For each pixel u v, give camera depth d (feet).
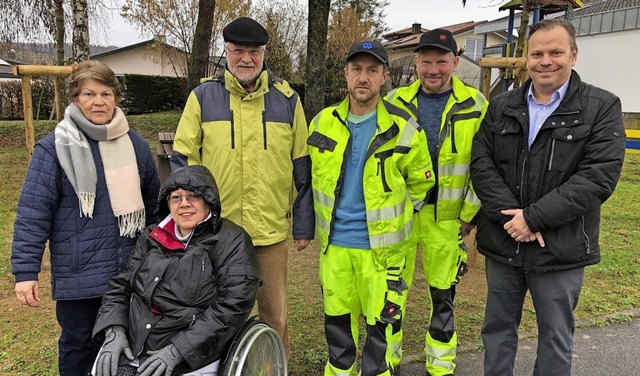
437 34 10.09
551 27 7.86
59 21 32.71
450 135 10.13
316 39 37.52
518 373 10.91
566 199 7.68
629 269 17.63
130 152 8.73
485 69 16.70
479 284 16.40
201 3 33.19
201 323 7.47
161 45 67.67
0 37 40.81
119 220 8.54
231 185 9.29
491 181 8.63
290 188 9.98
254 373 7.89
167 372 7.09
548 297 8.28
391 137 8.80
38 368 10.78
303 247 9.96
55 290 8.35
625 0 78.54
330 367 9.55
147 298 7.72
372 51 8.48
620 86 73.51
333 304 9.32
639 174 40.81
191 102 9.34
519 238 8.11
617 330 12.89
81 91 8.28
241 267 7.91
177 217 7.99
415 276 17.13
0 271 16.56
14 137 47.80
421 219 10.37
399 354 10.57
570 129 7.85
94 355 8.86
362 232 9.02
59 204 8.29
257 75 9.19
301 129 9.86
